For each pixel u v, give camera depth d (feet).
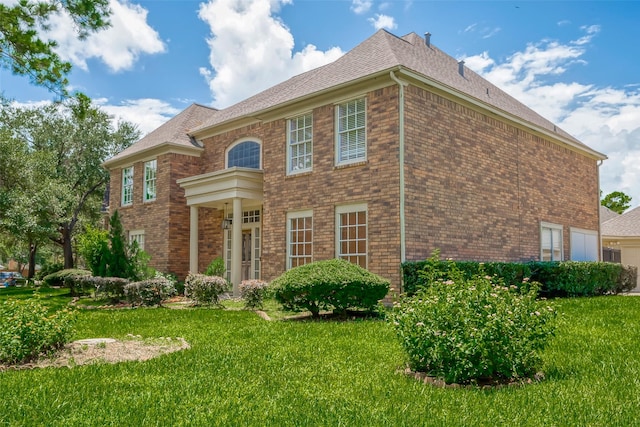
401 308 19.89
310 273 35.55
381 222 41.63
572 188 64.28
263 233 52.34
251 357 22.11
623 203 158.81
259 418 13.73
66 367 20.44
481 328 17.15
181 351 23.57
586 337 25.79
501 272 42.37
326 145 46.78
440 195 43.80
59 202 79.61
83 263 113.29
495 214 50.01
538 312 18.26
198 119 73.72
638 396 15.49
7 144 74.59
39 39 37.50
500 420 13.41
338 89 44.96
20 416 14.10
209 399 15.56
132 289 46.47
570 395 15.67
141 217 69.10
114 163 75.66
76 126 96.37
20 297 58.59
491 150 50.57
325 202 46.34
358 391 16.47
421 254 41.37
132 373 19.22
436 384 17.48
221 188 54.80
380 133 42.42
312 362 21.08
